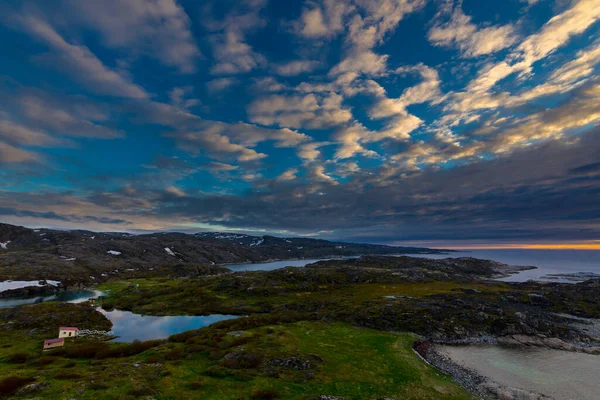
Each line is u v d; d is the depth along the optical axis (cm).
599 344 7106
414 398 4188
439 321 8212
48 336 7594
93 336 7831
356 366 5319
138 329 8794
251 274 17925
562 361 6038
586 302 10450
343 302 10656
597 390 4738
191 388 4103
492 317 8419
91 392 3819
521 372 5466
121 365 4956
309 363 5250
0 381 4106
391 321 8331
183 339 6731
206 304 12069
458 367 5666
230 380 4478
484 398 4397
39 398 3631
